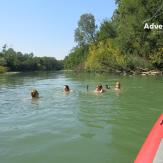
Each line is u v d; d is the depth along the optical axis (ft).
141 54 156.66
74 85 99.30
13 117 44.01
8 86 103.24
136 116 42.96
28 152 27.84
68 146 29.40
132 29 150.61
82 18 288.71
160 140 21.21
